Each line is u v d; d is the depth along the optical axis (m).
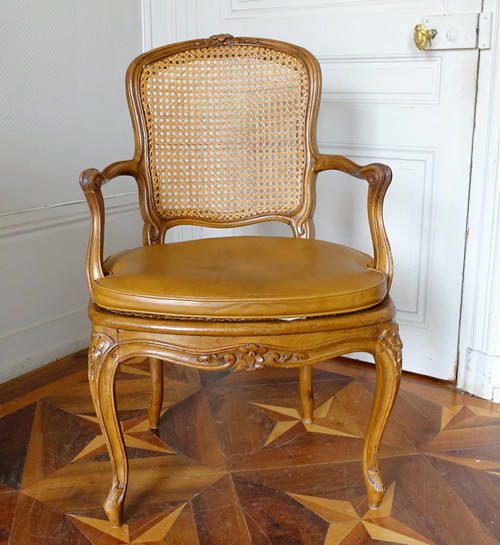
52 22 2.03
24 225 2.02
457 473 1.55
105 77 2.25
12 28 1.91
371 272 1.31
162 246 1.52
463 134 1.86
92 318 1.26
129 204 2.42
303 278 1.25
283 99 1.69
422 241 2.00
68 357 2.21
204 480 1.52
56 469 1.57
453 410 1.86
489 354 1.91
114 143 2.33
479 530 1.35
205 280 1.24
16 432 1.73
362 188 2.08
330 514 1.40
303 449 1.65
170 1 2.31
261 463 1.59
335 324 1.22
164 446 1.67
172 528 1.36
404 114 1.95
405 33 1.89
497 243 1.83
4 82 1.91
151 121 1.66
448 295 1.98
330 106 2.06
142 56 1.65
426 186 1.96
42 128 2.05
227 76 1.71
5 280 1.99
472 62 1.80
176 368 2.13
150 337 1.22
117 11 2.25
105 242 2.33
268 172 1.75
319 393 1.96
